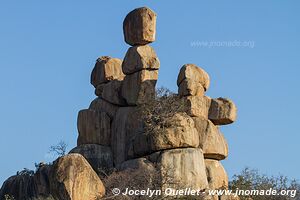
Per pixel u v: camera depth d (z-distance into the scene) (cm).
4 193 16150
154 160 14562
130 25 15938
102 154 15738
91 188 12719
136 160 14662
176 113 15025
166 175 13975
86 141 15988
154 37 15875
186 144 14650
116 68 16588
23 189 16088
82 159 12825
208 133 15288
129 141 15425
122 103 16012
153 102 15212
